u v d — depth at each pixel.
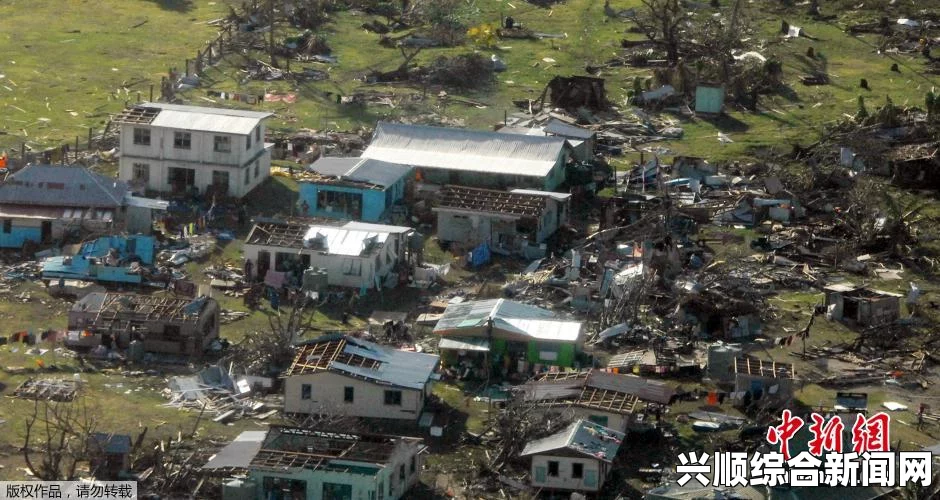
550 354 168.25
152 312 169.38
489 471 146.00
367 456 136.88
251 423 154.00
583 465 141.50
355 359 158.50
